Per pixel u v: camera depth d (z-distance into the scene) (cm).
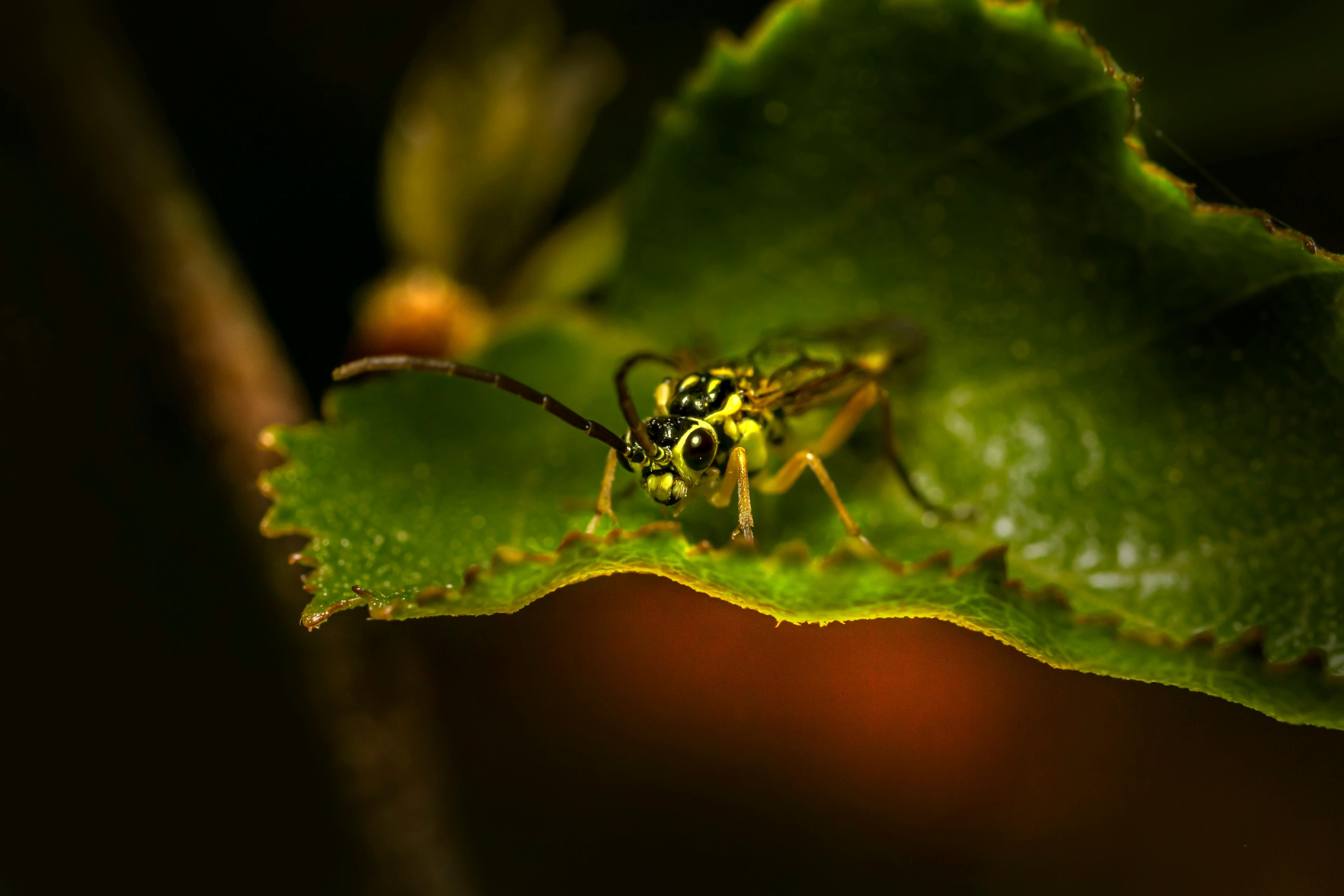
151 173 10
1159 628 9
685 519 10
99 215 10
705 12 11
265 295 11
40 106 9
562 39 10
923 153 9
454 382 10
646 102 11
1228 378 9
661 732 10
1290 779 9
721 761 10
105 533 10
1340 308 9
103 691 10
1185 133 10
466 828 10
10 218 10
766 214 10
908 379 9
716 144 10
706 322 10
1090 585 9
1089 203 9
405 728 9
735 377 10
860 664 9
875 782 9
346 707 9
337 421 9
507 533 9
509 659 10
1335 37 10
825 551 9
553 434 10
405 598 9
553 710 10
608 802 10
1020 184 9
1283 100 10
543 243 10
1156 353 9
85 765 10
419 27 11
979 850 9
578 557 9
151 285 10
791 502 10
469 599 9
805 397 10
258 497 9
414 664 9
